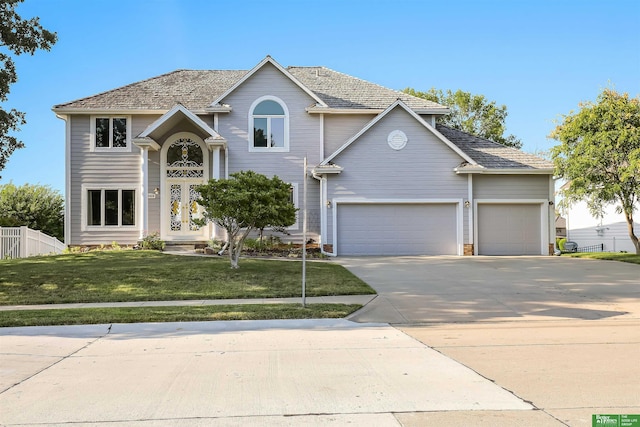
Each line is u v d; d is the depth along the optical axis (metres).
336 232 22.02
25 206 35.09
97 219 23.22
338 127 23.84
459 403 5.31
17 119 17.72
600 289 13.38
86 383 6.20
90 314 10.43
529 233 23.14
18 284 13.90
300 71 27.80
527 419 4.83
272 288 13.47
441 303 11.72
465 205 22.30
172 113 21.36
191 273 15.10
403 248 22.22
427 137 22.27
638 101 20.41
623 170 20.08
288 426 4.70
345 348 7.97
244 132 22.97
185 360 7.31
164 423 4.80
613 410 5.07
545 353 7.52
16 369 6.91
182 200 23.45
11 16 16.84
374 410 5.11
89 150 23.14
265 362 7.14
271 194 15.45
